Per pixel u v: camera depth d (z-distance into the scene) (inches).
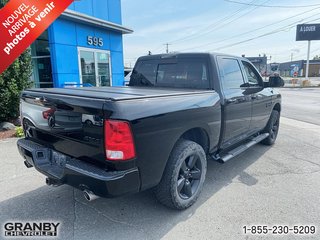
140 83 187.9
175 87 165.8
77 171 98.2
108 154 92.4
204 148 140.9
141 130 96.6
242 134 178.7
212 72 149.3
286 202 135.1
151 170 103.7
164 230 112.6
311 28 1513.3
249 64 194.5
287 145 240.8
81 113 99.0
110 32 489.7
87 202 135.3
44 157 121.1
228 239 106.4
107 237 108.0
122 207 130.6
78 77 420.2
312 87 1327.5
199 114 125.3
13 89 279.4
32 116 125.7
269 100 215.3
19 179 161.9
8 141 241.6
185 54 161.2
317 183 158.1
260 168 182.4
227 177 167.0
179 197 121.9
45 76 423.8
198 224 116.6
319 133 290.4
